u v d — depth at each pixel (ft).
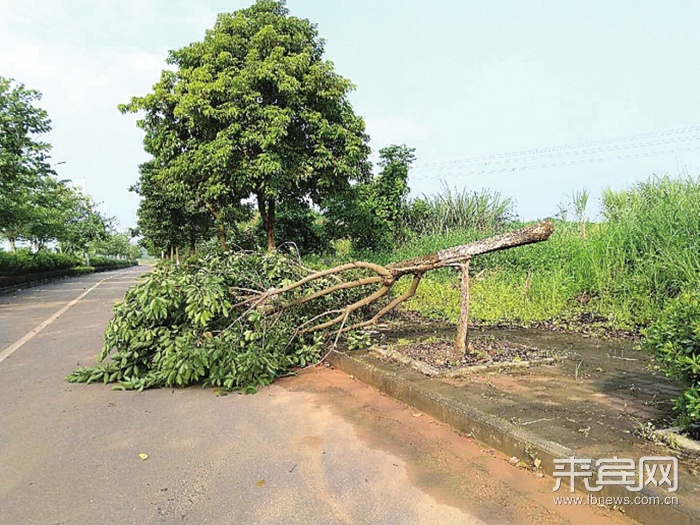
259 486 9.16
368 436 11.51
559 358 16.88
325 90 38.58
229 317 18.29
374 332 22.34
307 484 9.21
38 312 37.65
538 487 8.87
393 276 17.83
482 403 12.30
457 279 32.91
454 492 8.79
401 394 14.10
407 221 52.70
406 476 9.45
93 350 22.59
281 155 37.32
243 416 13.14
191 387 16.12
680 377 10.09
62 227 89.61
